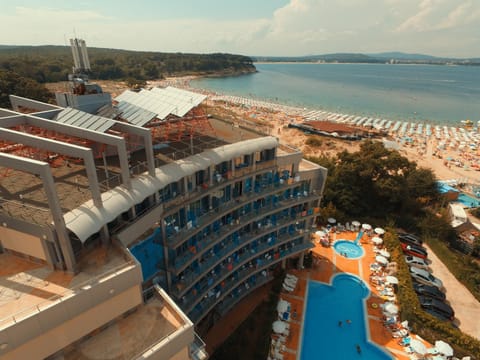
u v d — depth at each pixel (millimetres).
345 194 67500
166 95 39531
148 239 29422
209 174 34562
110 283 19328
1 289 19047
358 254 56688
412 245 58375
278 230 47125
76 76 35812
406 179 76000
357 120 178875
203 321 39625
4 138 21531
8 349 15781
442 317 42625
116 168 29422
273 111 199250
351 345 38688
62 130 25141
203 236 36625
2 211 21047
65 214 20531
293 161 43250
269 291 46562
